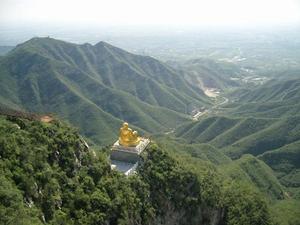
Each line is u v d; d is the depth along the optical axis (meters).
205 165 104.56
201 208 70.44
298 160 190.12
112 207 54.75
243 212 78.75
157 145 75.75
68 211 50.19
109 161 67.12
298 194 156.62
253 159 165.12
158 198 64.75
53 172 52.31
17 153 48.75
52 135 56.88
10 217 39.06
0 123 53.34
